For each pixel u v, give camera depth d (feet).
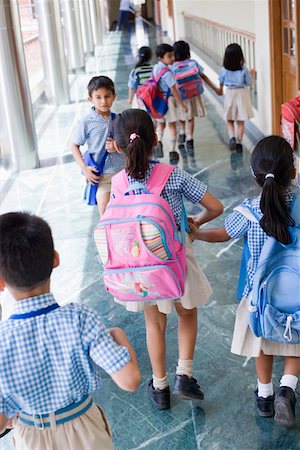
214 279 13.65
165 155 23.59
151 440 9.11
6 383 5.55
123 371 5.60
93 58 57.57
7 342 5.56
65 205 19.20
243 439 8.96
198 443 8.96
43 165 23.75
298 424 9.14
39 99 35.47
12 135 22.72
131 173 8.64
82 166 13.28
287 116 14.20
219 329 11.78
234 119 22.53
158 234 8.09
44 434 5.95
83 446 6.01
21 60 22.20
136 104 22.38
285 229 7.97
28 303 5.64
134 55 57.47
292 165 8.27
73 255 15.61
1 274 5.58
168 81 20.99
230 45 21.81
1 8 21.12
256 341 8.60
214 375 10.47
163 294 8.42
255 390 9.77
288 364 8.75
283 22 20.24
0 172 23.07
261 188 8.54
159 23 82.74
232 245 15.29
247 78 21.93
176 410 9.70
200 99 23.13
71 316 5.67
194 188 8.93
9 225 5.57
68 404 5.90
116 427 9.45
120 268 8.39
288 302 8.12
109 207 8.38
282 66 20.94
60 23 35.47
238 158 22.03
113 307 13.01
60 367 5.66
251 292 8.48
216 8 52.60
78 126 13.26
